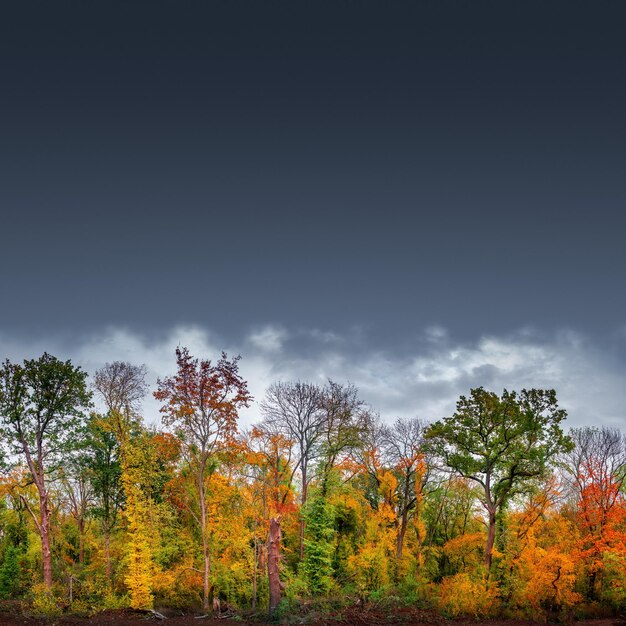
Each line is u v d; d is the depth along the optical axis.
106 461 44.50
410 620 33.81
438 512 53.97
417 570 43.66
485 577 37.19
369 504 49.19
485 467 38.88
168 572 37.06
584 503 40.00
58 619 31.61
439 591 37.81
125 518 43.19
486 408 38.38
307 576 38.47
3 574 43.19
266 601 37.16
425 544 52.81
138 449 39.00
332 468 46.34
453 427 39.06
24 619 31.42
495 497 39.19
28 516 49.38
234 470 41.75
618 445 48.50
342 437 46.62
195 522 41.19
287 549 39.06
